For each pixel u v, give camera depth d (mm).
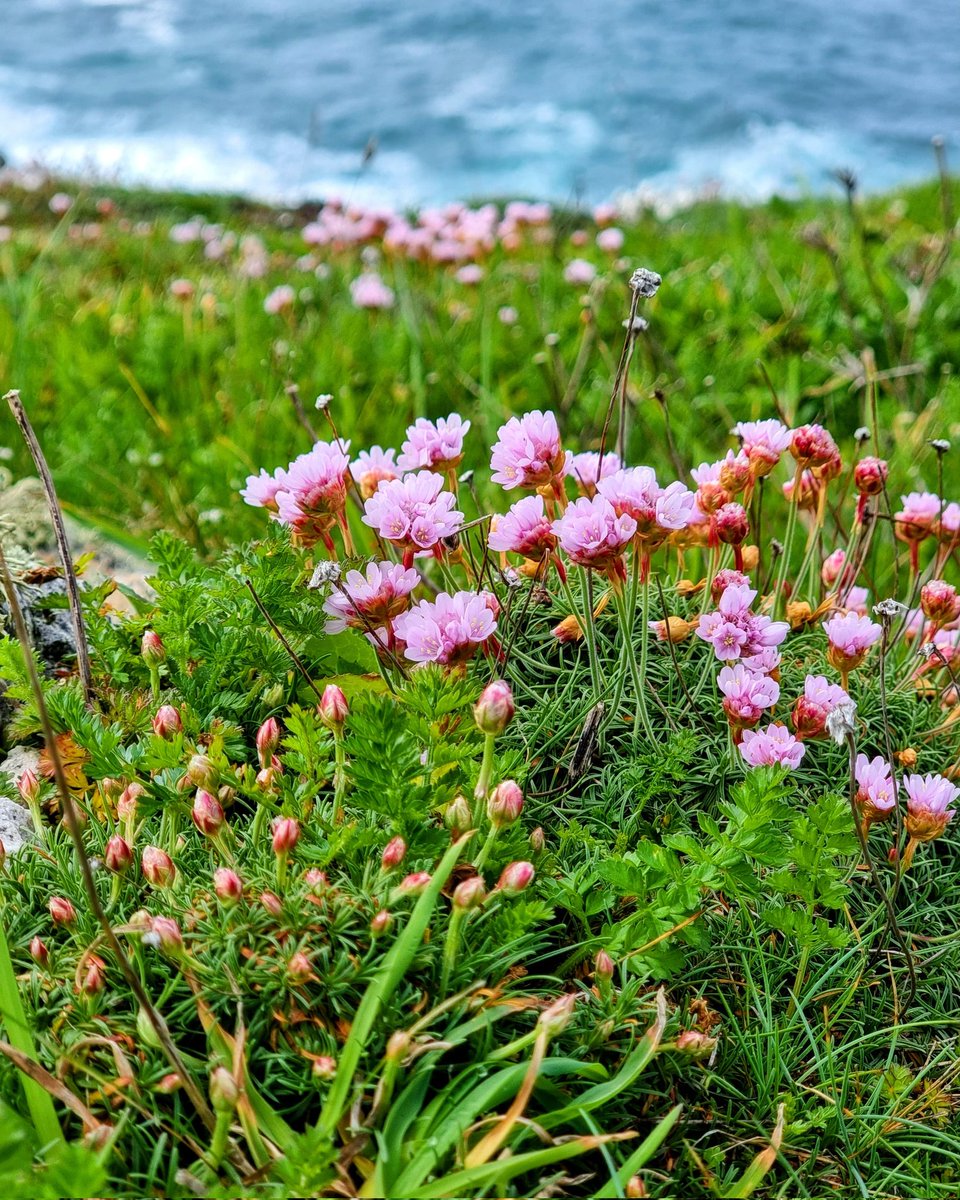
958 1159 452
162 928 413
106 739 461
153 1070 411
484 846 438
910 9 10680
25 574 564
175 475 836
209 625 509
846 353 962
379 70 7688
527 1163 396
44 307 1129
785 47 8719
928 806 470
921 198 1977
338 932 426
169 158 5094
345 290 1222
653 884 448
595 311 997
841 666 500
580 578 538
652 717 524
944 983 492
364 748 428
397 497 484
